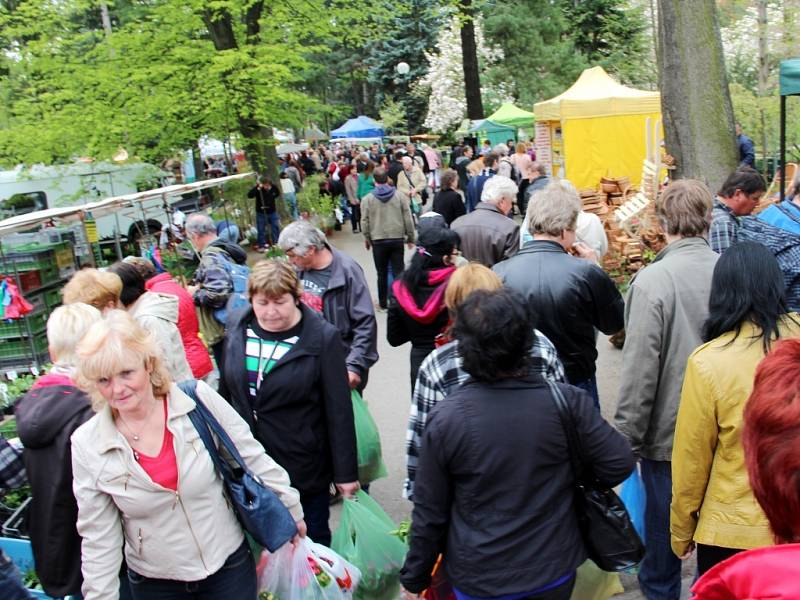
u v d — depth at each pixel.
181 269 10.59
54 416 3.01
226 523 2.92
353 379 4.59
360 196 18.03
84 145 16.08
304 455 3.69
